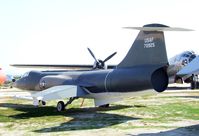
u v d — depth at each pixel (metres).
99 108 22.70
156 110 20.86
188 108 21.81
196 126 14.62
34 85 25.17
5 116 18.72
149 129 13.88
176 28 14.59
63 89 19.34
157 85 17.06
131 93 18.14
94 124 15.53
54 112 20.69
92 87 20.23
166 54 16.08
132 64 17.89
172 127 14.36
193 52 39.88
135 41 17.84
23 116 18.72
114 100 19.75
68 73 23.14
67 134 12.91
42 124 15.73
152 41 16.84
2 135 12.94
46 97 17.95
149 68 16.77
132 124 15.36
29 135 12.84
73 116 18.62
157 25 15.59
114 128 14.27
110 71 19.39
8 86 66.00
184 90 45.28
